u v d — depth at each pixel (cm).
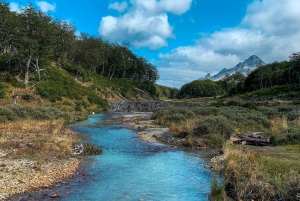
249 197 824
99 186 992
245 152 1284
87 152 1539
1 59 4934
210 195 909
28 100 3872
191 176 1144
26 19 4641
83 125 2969
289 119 2486
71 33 7375
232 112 2862
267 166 1008
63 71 6512
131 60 11506
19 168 1109
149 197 897
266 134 1697
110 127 2830
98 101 5706
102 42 9994
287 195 772
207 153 1620
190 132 2058
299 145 1445
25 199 828
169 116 3152
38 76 5000
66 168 1184
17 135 1817
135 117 4162
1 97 3584
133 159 1451
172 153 1620
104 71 10400
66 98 4838
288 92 8888
